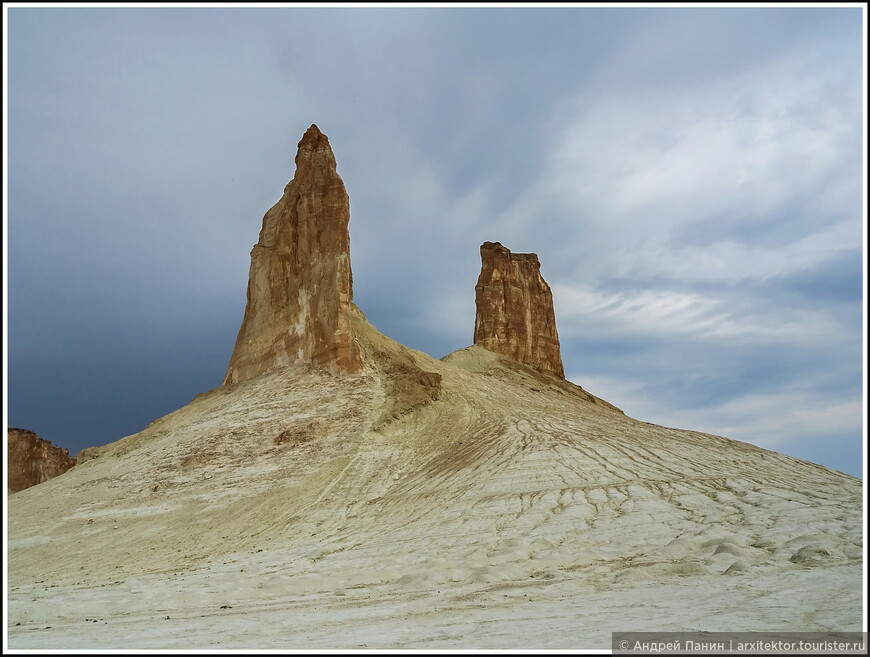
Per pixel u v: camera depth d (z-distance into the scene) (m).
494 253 103.94
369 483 42.50
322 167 71.62
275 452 49.56
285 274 70.69
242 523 38.00
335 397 57.50
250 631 13.20
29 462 89.50
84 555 35.12
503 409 56.25
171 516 40.88
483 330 99.44
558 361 105.62
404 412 54.06
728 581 16.42
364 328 70.75
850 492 30.81
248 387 64.75
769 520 25.31
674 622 12.13
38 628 15.30
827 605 12.87
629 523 26.53
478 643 11.05
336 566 24.41
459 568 21.08
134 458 54.81
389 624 13.45
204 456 50.41
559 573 19.59
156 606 18.17
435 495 36.38
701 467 36.69
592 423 51.66
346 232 67.94
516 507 30.78
